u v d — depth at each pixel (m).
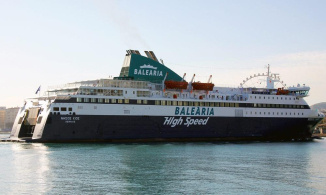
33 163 61.81
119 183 48.50
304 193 44.75
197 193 44.41
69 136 88.25
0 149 78.88
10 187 46.41
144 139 95.44
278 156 73.94
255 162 65.50
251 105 108.25
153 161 64.69
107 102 91.62
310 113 114.94
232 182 49.59
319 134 195.12
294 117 112.94
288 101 112.88
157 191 45.03
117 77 99.25
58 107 87.50
